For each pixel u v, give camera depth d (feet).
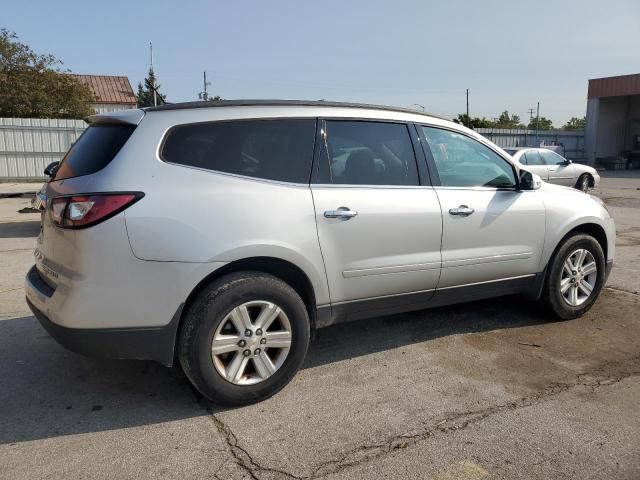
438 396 11.65
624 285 20.25
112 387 12.17
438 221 13.34
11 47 95.09
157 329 10.37
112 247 9.93
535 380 12.41
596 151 121.80
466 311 17.20
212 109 11.41
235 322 10.82
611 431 10.25
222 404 11.05
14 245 28.09
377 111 13.29
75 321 10.02
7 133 66.85
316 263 11.73
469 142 14.69
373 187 12.64
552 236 15.44
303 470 9.09
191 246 10.35
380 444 9.84
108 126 11.49
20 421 10.69
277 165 11.64
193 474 8.98
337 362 13.44
